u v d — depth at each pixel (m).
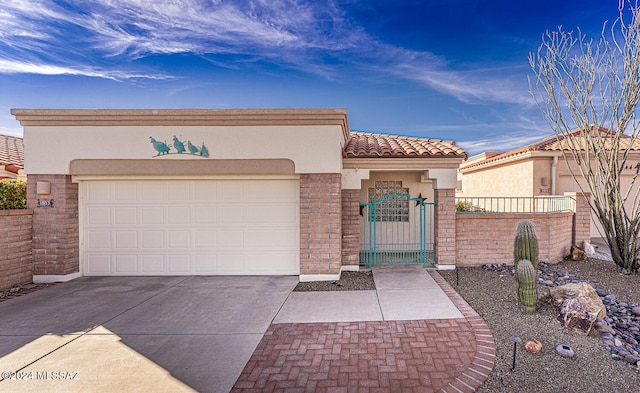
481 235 9.88
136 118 8.38
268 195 9.04
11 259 7.95
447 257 9.57
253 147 8.45
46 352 4.65
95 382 3.87
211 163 8.50
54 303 6.77
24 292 7.56
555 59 9.41
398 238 12.38
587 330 4.93
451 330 5.22
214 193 9.07
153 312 6.23
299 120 8.34
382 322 5.62
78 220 8.95
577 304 5.32
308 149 8.38
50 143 8.47
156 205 9.07
